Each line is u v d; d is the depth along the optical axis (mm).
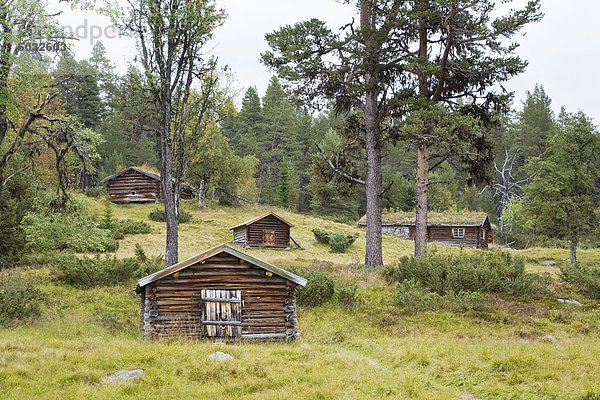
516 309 22609
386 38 28516
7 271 27703
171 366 13336
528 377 12094
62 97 85938
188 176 64875
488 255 28016
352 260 43125
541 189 42312
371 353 15820
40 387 11484
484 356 13789
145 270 27406
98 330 18344
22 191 31062
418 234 29766
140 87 26344
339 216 81375
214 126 63688
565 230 42031
